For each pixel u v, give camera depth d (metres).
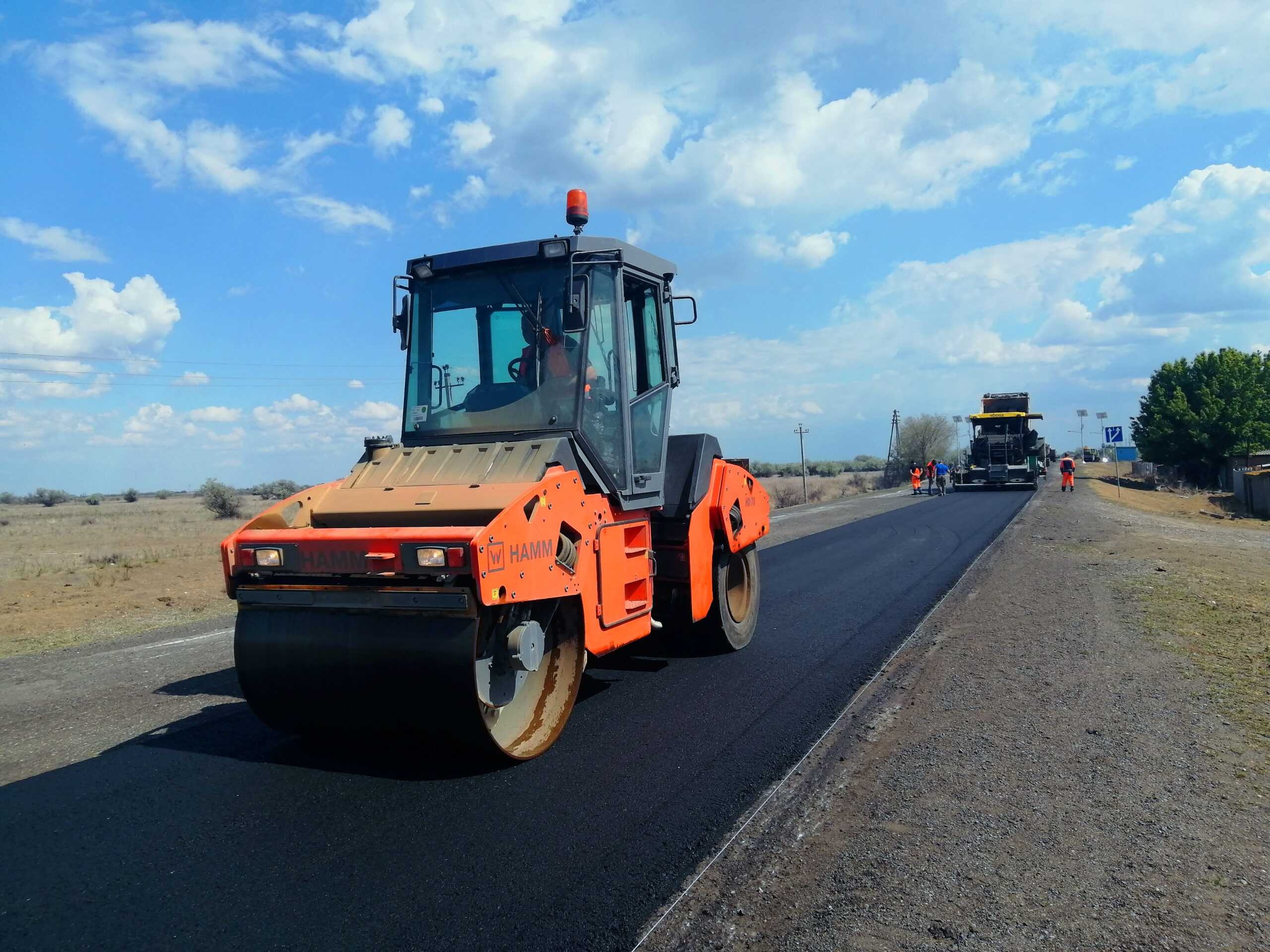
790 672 7.36
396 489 5.57
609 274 6.48
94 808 4.63
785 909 3.36
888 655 7.87
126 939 3.27
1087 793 4.39
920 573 13.20
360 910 3.44
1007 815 4.16
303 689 5.10
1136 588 10.91
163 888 3.68
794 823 4.18
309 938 3.24
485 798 4.64
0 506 75.88
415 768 5.17
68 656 9.17
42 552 23.61
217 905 3.52
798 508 32.91
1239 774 4.58
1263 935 3.06
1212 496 41.31
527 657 5.00
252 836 4.20
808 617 9.91
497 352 6.17
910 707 6.10
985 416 42.41
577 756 5.30
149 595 14.41
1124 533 18.86
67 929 3.35
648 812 4.39
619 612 6.26
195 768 5.27
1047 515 23.70
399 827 4.27
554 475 5.39
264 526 5.42
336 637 4.98
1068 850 3.77
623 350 6.46
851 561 14.87
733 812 4.36
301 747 5.66
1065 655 7.43
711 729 5.80
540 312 6.02
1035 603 10.08
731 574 8.52
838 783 4.69
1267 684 6.30
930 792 4.49
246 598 5.27
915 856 3.76
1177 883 3.45
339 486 5.85
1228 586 11.24
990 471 41.09
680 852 3.91
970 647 7.96
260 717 5.43
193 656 8.96
